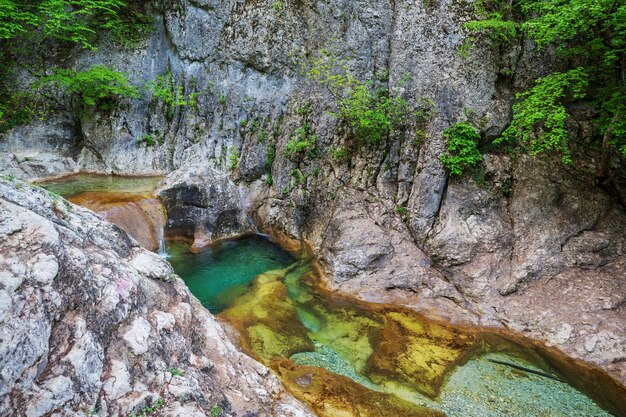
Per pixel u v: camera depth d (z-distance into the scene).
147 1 14.06
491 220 9.34
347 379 6.28
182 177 10.77
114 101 13.76
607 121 9.03
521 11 10.09
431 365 6.78
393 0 10.95
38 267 3.61
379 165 10.57
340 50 11.56
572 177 9.54
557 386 6.41
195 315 5.49
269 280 9.30
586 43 8.94
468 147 9.55
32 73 13.07
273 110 12.80
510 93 10.26
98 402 3.49
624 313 7.47
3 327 3.15
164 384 3.99
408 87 10.45
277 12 12.46
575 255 8.55
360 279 8.95
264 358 6.62
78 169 13.46
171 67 14.08
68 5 13.07
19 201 4.26
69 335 3.62
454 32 10.05
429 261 9.26
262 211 12.23
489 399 6.09
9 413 2.99
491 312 8.08
